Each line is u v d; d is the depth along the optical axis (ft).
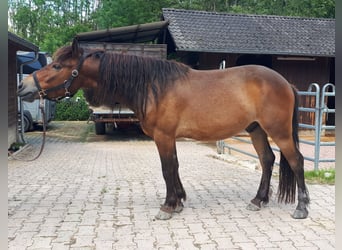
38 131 43.14
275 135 11.61
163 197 14.56
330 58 40.27
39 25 90.53
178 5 78.02
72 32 71.56
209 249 9.54
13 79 28.76
